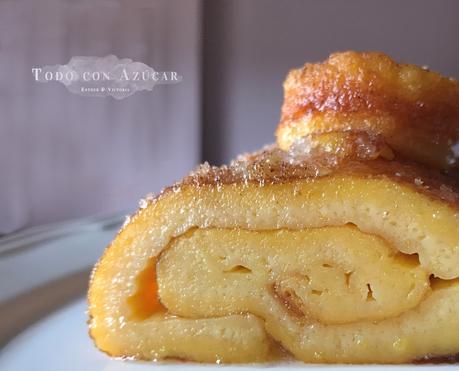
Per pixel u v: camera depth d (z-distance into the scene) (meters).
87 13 0.63
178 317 0.18
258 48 0.64
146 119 0.65
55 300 0.23
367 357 0.18
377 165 0.18
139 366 0.18
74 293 0.24
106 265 0.18
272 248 0.18
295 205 0.18
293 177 0.18
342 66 0.20
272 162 0.18
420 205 0.17
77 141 0.65
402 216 0.17
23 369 0.18
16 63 0.63
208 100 0.66
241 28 0.64
